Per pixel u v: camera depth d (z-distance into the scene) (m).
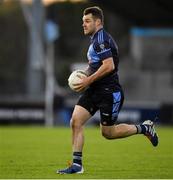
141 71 141.88
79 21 194.12
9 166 32.28
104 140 54.06
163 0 119.81
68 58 194.50
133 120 92.44
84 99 28.30
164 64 142.62
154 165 33.09
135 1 125.06
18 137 57.97
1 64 195.75
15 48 199.00
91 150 43.22
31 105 92.81
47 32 106.62
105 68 27.80
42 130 71.25
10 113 92.75
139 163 34.16
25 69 196.12
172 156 38.62
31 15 121.12
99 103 28.38
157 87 139.25
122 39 191.62
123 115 92.50
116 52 28.42
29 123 93.00
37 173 29.02
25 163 33.91
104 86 28.25
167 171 30.23
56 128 78.25
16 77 193.75
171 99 130.75
